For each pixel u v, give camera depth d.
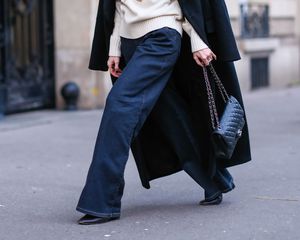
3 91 11.80
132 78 5.31
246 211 5.88
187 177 7.30
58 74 13.09
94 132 10.70
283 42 19.41
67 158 8.67
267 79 18.86
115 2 5.62
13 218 5.80
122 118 5.27
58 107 13.09
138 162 5.78
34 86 12.76
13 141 9.91
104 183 5.35
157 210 5.96
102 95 13.22
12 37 12.14
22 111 12.59
